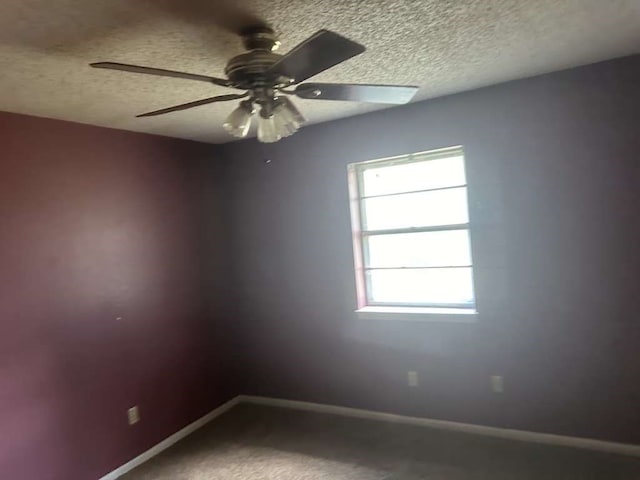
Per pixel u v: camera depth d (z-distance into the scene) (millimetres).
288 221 3951
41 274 2824
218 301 4113
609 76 2773
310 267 3885
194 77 1776
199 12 1716
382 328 3627
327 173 3748
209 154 4105
